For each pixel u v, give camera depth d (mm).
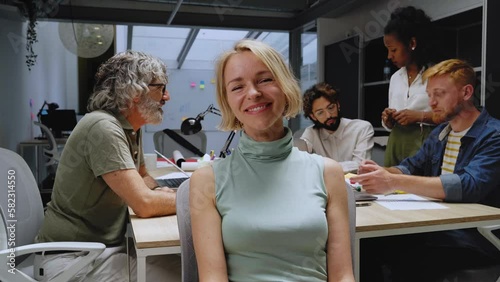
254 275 927
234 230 936
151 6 4395
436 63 2631
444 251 1562
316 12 4105
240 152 1047
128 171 1304
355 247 1118
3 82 3793
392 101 2988
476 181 1515
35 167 4562
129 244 1454
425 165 2172
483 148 1792
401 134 2834
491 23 2199
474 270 1382
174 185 1751
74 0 4195
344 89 3676
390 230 1195
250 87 980
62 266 1277
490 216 1295
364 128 2674
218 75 1049
